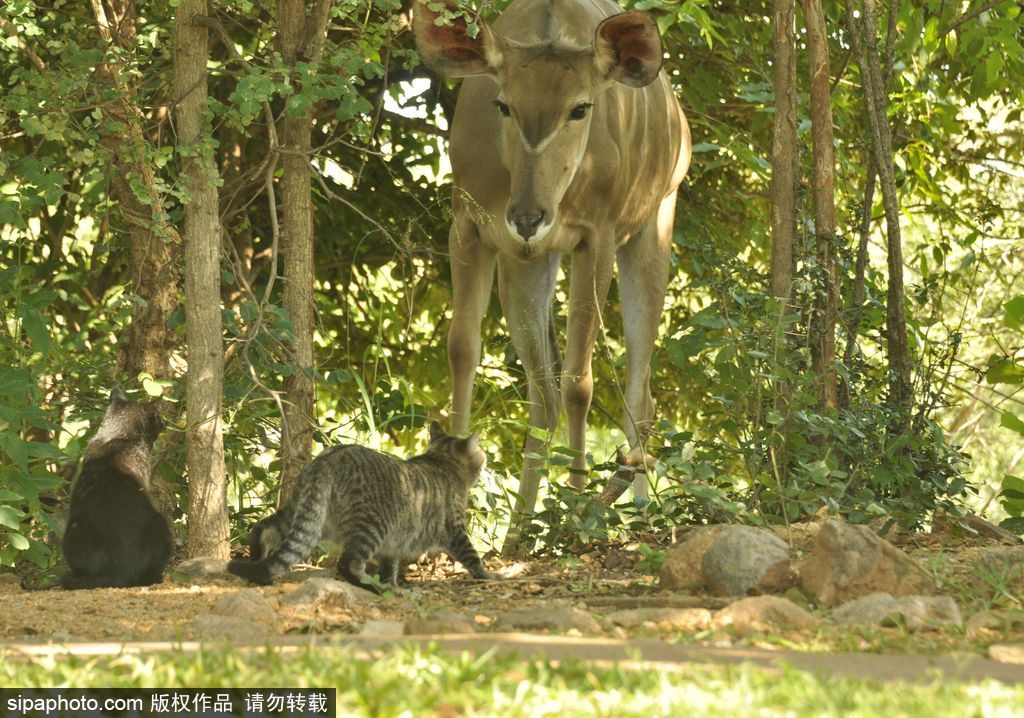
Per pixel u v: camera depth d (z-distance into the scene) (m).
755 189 19.77
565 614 7.45
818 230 12.81
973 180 20.89
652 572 10.16
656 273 14.57
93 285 17.47
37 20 12.83
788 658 6.34
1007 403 26.72
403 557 10.11
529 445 12.97
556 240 12.16
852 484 11.93
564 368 12.48
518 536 11.66
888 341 13.05
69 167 12.61
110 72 12.07
